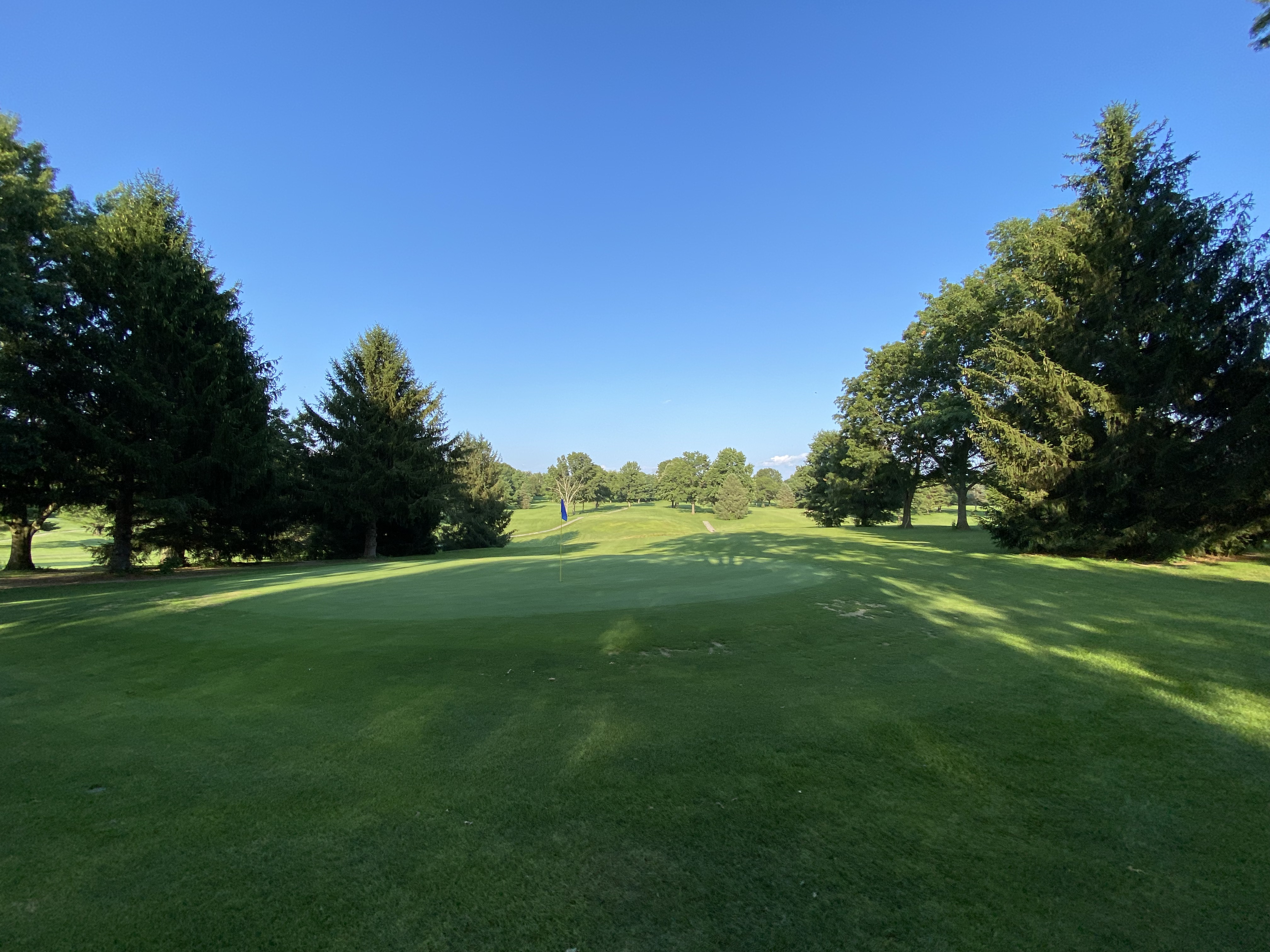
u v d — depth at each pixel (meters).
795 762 4.07
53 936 2.51
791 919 2.55
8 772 4.07
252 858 3.05
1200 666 6.18
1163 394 15.25
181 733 4.76
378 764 4.14
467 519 37.00
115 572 20.17
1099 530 16.69
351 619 8.94
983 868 2.90
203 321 21.05
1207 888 2.73
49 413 17.22
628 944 2.42
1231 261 15.41
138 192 21.09
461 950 2.41
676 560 17.94
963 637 7.53
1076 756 4.12
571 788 3.74
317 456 27.73
